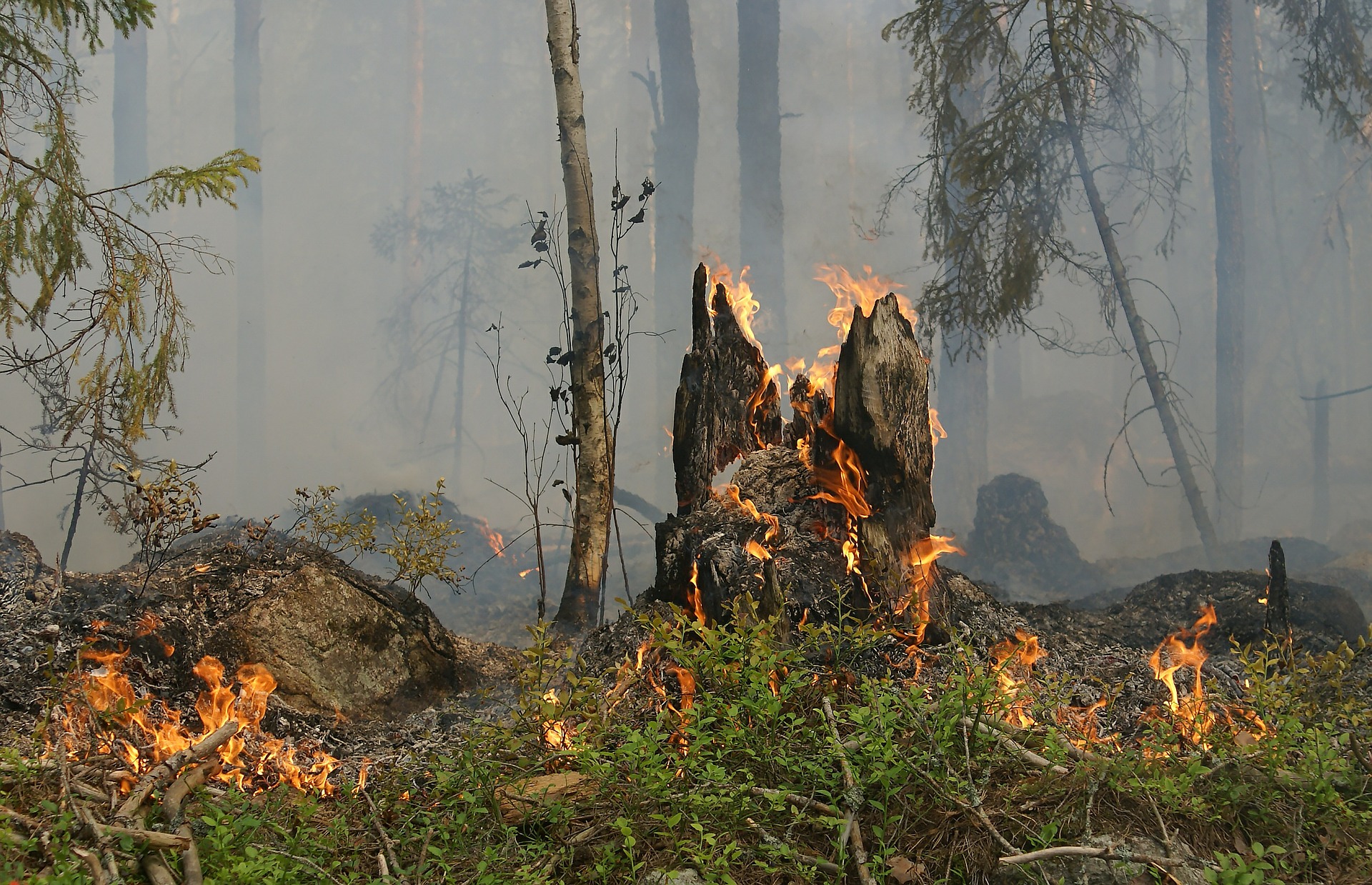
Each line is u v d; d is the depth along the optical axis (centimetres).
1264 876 297
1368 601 1035
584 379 812
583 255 822
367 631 586
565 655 621
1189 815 326
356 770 462
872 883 302
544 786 377
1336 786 342
